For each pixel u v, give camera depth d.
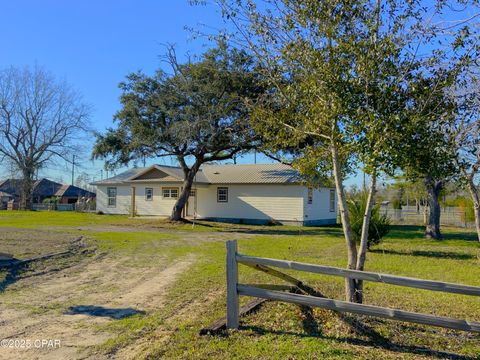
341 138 5.39
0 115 43.03
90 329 5.51
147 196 33.28
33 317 6.03
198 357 4.48
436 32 5.03
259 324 5.54
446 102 5.17
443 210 33.66
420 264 11.80
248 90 18.66
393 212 36.38
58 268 9.76
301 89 5.64
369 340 5.04
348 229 5.82
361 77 5.05
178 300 7.04
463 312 6.46
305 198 28.30
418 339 5.13
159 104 22.73
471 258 13.10
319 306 4.82
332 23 5.21
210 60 15.98
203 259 11.67
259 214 29.22
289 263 4.97
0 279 8.25
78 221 27.22
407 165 5.16
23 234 15.95
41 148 44.62
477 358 4.56
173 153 24.88
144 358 4.48
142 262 11.03
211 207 30.91
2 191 62.75
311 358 4.42
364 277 4.58
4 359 4.50
